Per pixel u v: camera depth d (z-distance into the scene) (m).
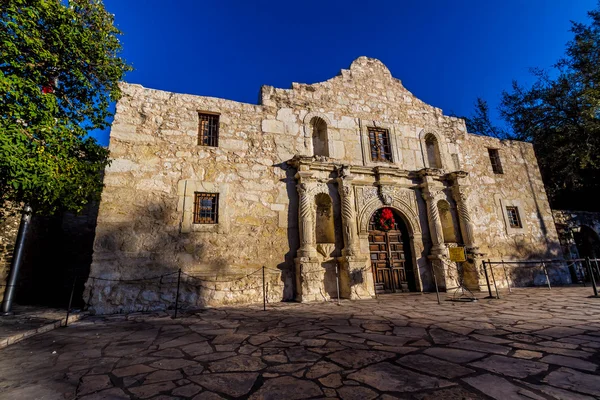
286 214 9.07
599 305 6.04
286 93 10.24
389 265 9.85
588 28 14.09
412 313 5.91
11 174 4.32
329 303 7.71
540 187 13.09
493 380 2.51
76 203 6.19
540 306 6.20
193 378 2.81
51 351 3.91
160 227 7.80
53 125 5.14
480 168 12.22
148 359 3.45
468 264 10.28
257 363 3.19
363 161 10.42
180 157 8.48
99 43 6.41
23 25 4.81
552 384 2.38
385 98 11.53
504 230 11.72
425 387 2.42
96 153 6.56
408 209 10.37
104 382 2.78
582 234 14.74
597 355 3.02
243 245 8.39
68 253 11.17
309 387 2.50
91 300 6.89
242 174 8.95
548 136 15.87
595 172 15.22
